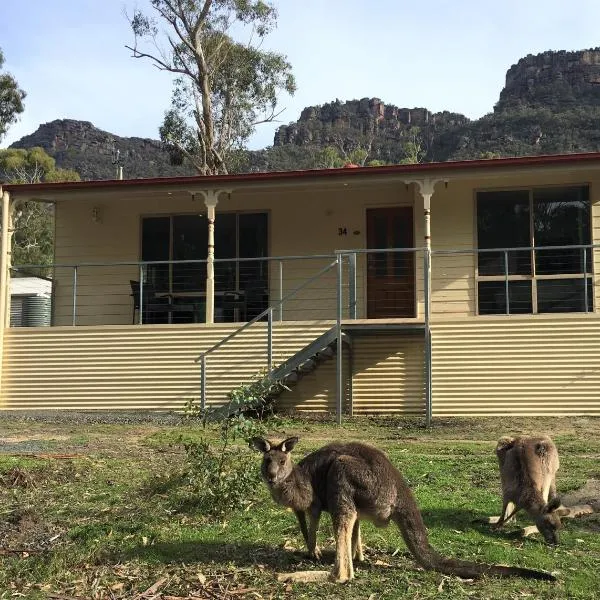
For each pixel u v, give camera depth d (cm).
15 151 4434
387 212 1543
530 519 606
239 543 545
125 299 1617
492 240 1448
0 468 784
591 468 815
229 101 3016
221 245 1598
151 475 774
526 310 1425
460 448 956
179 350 1384
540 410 1277
